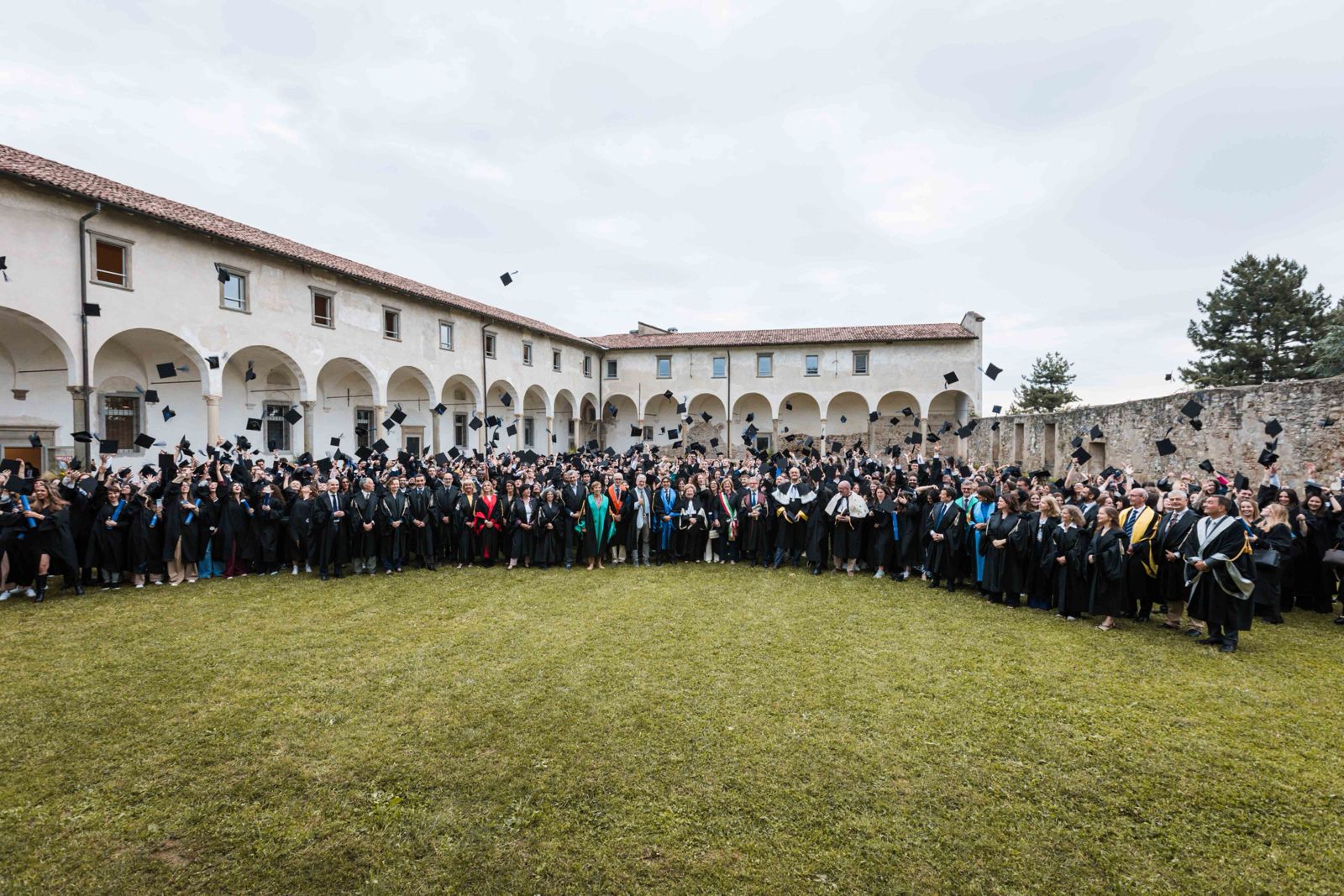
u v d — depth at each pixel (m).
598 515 9.53
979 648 5.88
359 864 2.92
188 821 3.24
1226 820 3.25
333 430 20.20
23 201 11.37
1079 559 6.81
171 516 8.27
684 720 4.34
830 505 9.31
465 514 9.70
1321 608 7.28
